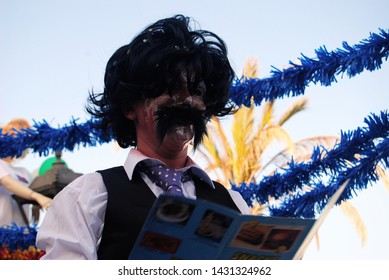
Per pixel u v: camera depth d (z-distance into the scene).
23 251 2.92
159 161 1.69
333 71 2.27
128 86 1.68
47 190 3.35
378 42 2.21
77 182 1.68
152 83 1.64
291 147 11.02
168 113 1.65
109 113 1.81
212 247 1.36
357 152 2.30
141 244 1.37
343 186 1.36
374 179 2.31
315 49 2.28
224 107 1.86
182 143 1.67
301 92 2.33
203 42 1.71
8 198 3.61
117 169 1.72
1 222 3.55
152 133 1.69
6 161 3.78
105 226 1.62
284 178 2.38
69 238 1.58
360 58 2.23
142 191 1.66
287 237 1.42
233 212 1.32
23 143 2.63
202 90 1.69
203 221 1.33
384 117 2.27
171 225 1.33
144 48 1.70
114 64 1.78
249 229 1.36
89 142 2.60
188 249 1.36
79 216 1.61
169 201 1.30
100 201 1.64
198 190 1.76
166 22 1.76
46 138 2.61
